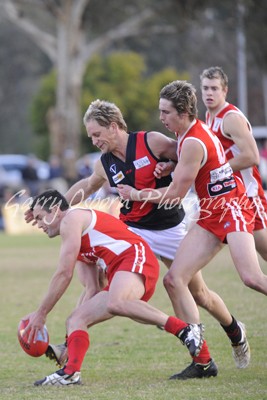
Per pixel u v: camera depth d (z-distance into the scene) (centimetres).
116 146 2372
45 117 15950
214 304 2373
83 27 11288
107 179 2497
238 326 2394
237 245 2258
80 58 11262
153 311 2180
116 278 2186
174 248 2462
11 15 11212
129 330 3102
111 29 11125
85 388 2145
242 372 2344
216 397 1992
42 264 5409
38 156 16300
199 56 13212
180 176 2289
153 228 2448
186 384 2175
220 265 5141
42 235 8219
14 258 5828
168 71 15575
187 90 2278
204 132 2308
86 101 14800
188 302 2278
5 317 3422
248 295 3803
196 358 2259
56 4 11275
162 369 2428
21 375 2398
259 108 17200
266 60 10888
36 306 3694
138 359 2580
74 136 11406
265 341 2781
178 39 12838
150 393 2055
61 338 2969
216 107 2655
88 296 2380
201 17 10844
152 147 2359
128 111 15312
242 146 2591
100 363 2527
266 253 2664
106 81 15475
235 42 12988
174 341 2867
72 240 2181
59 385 2188
